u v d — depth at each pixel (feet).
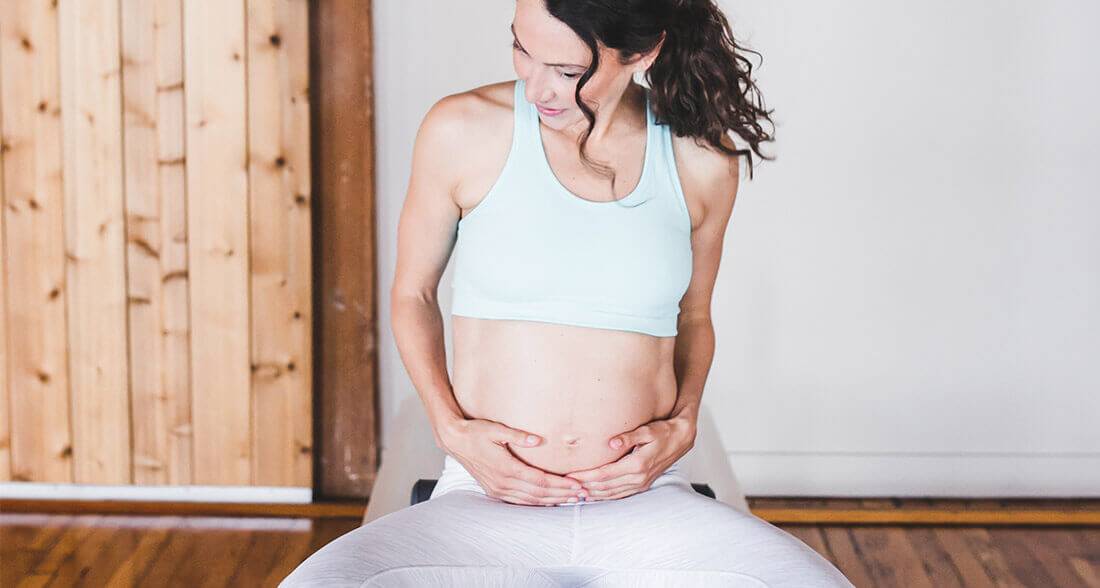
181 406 10.73
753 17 10.39
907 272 10.85
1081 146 10.54
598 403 6.13
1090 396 11.03
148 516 10.57
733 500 7.54
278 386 10.73
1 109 10.25
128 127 10.27
